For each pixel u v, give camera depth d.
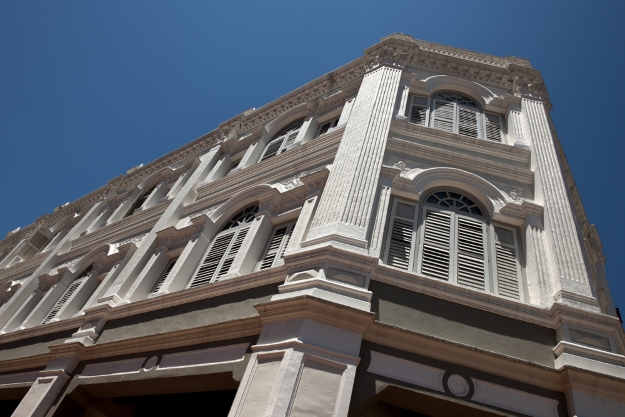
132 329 9.04
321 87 15.22
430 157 9.62
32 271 17.64
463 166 9.60
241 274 8.84
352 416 5.57
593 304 6.86
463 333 6.48
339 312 6.00
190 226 11.33
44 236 20.78
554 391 5.97
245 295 7.74
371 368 5.87
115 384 8.02
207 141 17.45
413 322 6.48
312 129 13.40
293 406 5.18
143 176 19.22
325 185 8.66
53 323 11.30
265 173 12.05
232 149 15.69
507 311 6.77
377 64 12.80
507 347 6.41
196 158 16.39
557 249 7.71
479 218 8.74
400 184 8.77
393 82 11.61
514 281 7.71
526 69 13.09
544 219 8.41
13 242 23.69
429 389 5.79
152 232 12.38
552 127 13.02
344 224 7.36
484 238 8.36
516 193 9.20
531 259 7.81
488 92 12.60
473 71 13.25
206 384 7.00
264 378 5.62
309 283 6.43
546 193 8.93
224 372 6.54
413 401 5.90
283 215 9.77
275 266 8.15
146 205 16.06
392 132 10.16
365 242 7.09
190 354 7.35
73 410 8.53
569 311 6.67
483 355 6.04
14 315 13.98
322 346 5.75
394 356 6.02
